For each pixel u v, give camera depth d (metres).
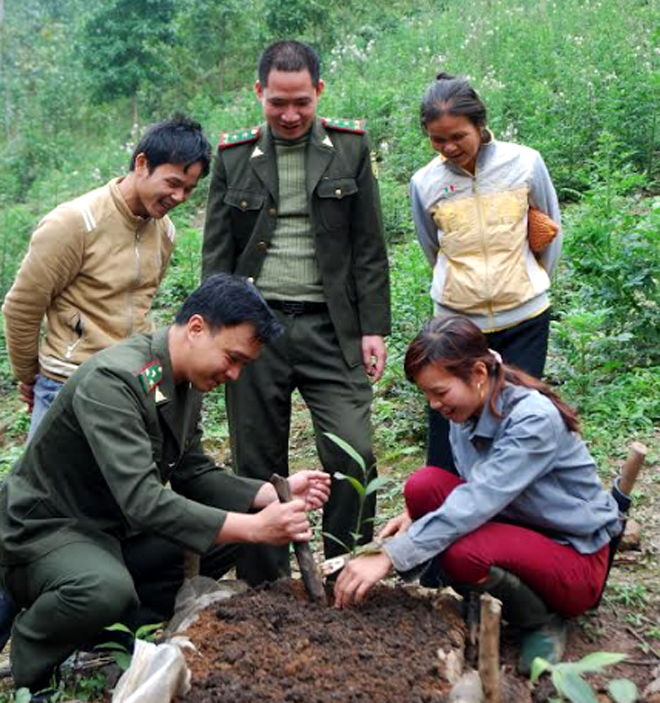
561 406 3.07
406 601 3.11
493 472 2.95
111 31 18.28
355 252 3.86
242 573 3.81
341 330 3.77
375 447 5.49
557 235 3.89
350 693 2.62
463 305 3.85
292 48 3.62
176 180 3.65
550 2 15.57
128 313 3.81
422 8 18.77
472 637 3.02
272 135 3.78
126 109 19.95
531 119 10.05
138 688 2.51
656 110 9.33
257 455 3.82
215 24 19.25
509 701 2.78
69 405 3.19
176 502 3.04
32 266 3.65
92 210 3.68
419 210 3.99
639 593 3.53
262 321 3.05
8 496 3.30
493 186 3.80
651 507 4.25
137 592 3.54
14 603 3.60
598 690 2.97
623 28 12.90
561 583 2.97
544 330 3.87
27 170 18.27
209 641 2.87
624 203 7.21
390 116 12.05
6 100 22.23
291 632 2.89
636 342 5.73
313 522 4.79
